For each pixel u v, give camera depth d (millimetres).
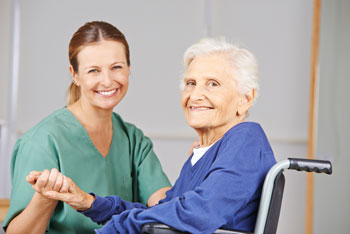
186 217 1220
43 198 1501
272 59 4145
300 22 4078
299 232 3986
